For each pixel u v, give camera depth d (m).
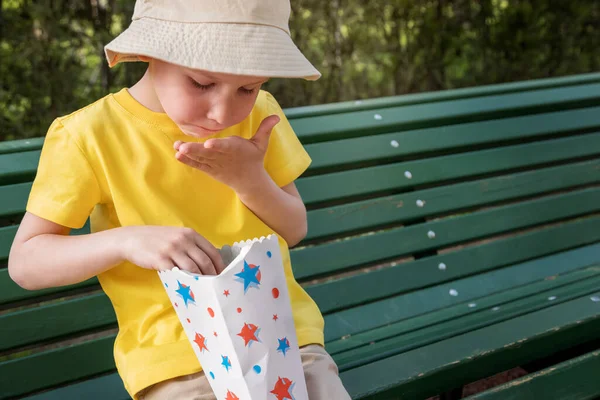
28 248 1.35
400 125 2.32
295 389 1.17
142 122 1.44
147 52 1.21
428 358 1.73
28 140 1.83
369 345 1.87
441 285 2.22
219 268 1.26
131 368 1.34
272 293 1.15
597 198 2.61
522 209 2.44
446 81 4.00
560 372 1.73
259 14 1.25
